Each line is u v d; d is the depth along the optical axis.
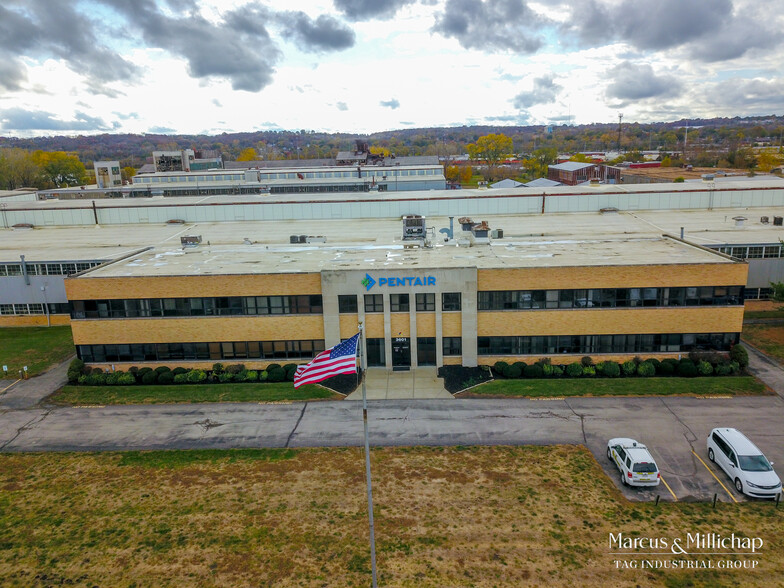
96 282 47.12
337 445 36.56
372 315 46.84
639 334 46.78
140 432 39.16
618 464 32.62
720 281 45.66
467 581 24.88
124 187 120.00
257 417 40.72
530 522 28.53
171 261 53.97
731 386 42.81
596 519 28.67
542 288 46.31
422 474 32.91
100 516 30.20
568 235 61.81
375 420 39.59
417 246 57.19
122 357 48.34
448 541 27.33
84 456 36.34
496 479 32.22
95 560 26.98
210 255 56.34
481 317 46.88
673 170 152.62
